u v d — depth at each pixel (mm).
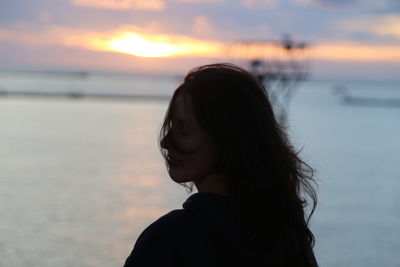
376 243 12758
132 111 66062
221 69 1511
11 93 101375
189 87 1490
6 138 34219
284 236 1475
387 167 26688
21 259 10797
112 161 26000
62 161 25375
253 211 1456
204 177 1501
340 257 11672
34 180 20359
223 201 1462
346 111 84812
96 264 10727
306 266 1521
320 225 14430
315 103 117312
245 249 1421
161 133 1534
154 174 22469
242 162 1447
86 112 61000
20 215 14672
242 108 1463
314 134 43344
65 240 12297
